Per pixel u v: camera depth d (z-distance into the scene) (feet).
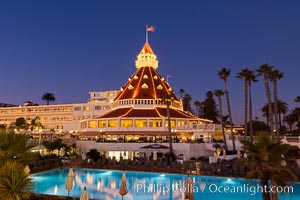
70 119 366.63
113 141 192.24
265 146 57.16
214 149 174.40
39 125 324.80
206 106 396.98
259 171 57.52
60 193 92.94
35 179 117.29
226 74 196.03
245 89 189.88
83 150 196.03
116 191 95.86
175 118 233.35
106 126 236.63
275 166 56.54
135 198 86.22
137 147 180.96
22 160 59.93
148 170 133.28
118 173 135.44
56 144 169.99
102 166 142.72
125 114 236.43
